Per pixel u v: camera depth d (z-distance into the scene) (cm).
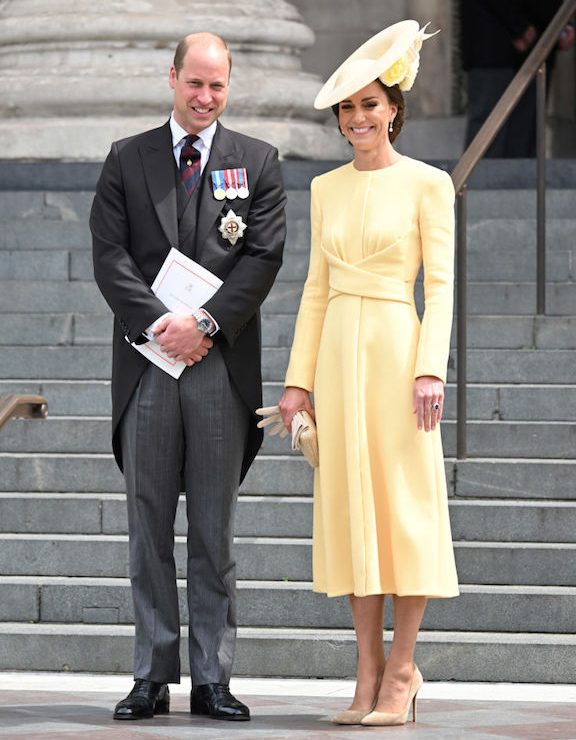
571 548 1574
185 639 1500
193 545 1271
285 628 1523
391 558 1220
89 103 2597
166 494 1266
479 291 2031
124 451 1276
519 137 2723
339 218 1252
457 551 1579
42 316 1998
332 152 2712
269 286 1270
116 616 1549
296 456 1759
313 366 1268
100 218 1275
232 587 1276
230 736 1152
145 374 1264
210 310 1245
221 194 1272
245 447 1295
